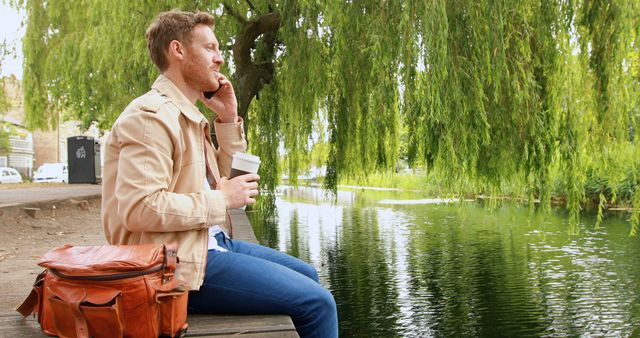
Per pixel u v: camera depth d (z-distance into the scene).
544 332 6.18
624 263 9.70
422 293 8.09
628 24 7.48
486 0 7.15
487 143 7.15
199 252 2.07
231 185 2.15
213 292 2.19
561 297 7.61
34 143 58.91
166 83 2.20
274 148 11.30
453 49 7.28
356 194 36.03
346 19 7.77
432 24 6.85
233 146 2.65
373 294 8.09
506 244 12.14
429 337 6.16
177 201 1.97
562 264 9.78
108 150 2.09
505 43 7.46
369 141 9.27
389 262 10.40
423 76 6.97
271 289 2.18
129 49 9.19
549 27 7.61
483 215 18.59
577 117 7.85
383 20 7.30
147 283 1.85
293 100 9.12
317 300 2.20
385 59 7.21
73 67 13.33
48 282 1.94
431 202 26.28
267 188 11.51
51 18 15.20
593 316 6.71
